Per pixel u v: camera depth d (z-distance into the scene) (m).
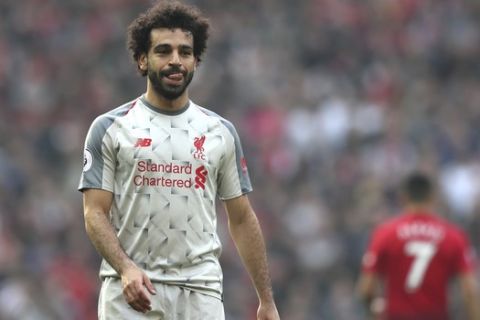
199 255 18.81
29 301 46.84
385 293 29.48
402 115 66.69
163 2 18.94
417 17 81.75
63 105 72.50
